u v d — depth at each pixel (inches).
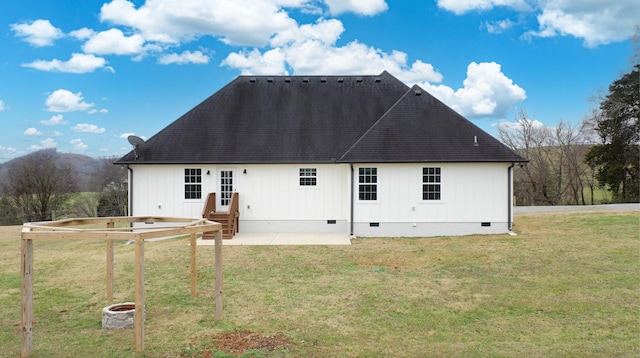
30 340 259.9
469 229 682.2
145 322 312.8
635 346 255.9
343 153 735.7
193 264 378.6
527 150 1612.9
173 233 286.0
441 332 287.1
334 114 799.7
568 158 1576.0
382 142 698.2
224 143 745.6
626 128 1409.9
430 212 684.7
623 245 545.0
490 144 692.7
